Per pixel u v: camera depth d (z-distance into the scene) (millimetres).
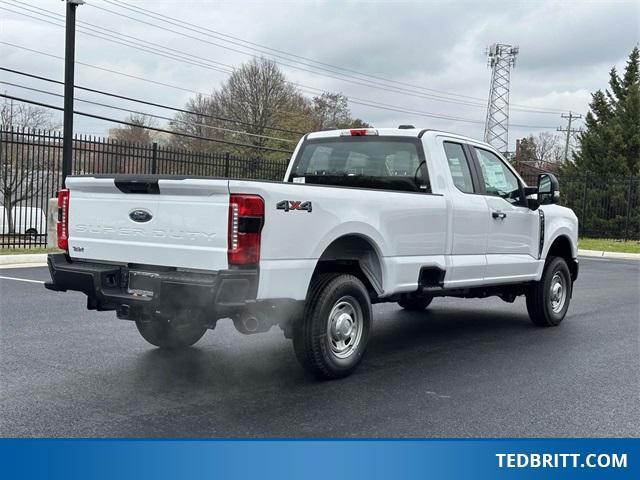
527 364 6570
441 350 7121
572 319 9289
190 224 5047
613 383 5930
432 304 10430
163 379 5684
